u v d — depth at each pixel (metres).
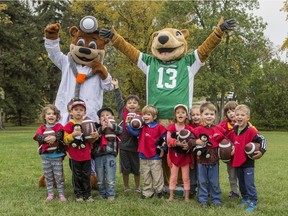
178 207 6.03
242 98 42.66
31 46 35.88
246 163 6.20
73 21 40.16
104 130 6.69
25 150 14.38
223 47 30.19
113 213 5.65
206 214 5.66
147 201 6.48
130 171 7.42
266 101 41.12
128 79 33.69
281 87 41.28
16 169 9.80
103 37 7.59
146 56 7.72
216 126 6.50
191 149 6.45
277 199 6.78
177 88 7.29
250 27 31.73
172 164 6.66
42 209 5.87
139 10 33.16
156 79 7.44
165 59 7.52
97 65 7.65
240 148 6.21
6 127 39.94
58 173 6.58
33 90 35.06
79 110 6.50
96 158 6.77
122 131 6.87
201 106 6.54
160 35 7.52
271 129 40.59
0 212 5.67
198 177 6.39
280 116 40.91
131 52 7.68
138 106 7.44
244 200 6.45
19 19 35.25
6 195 6.86
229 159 6.25
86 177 6.52
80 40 7.57
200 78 30.30
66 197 6.83
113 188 6.69
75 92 7.49
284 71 42.28
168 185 7.36
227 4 32.09
